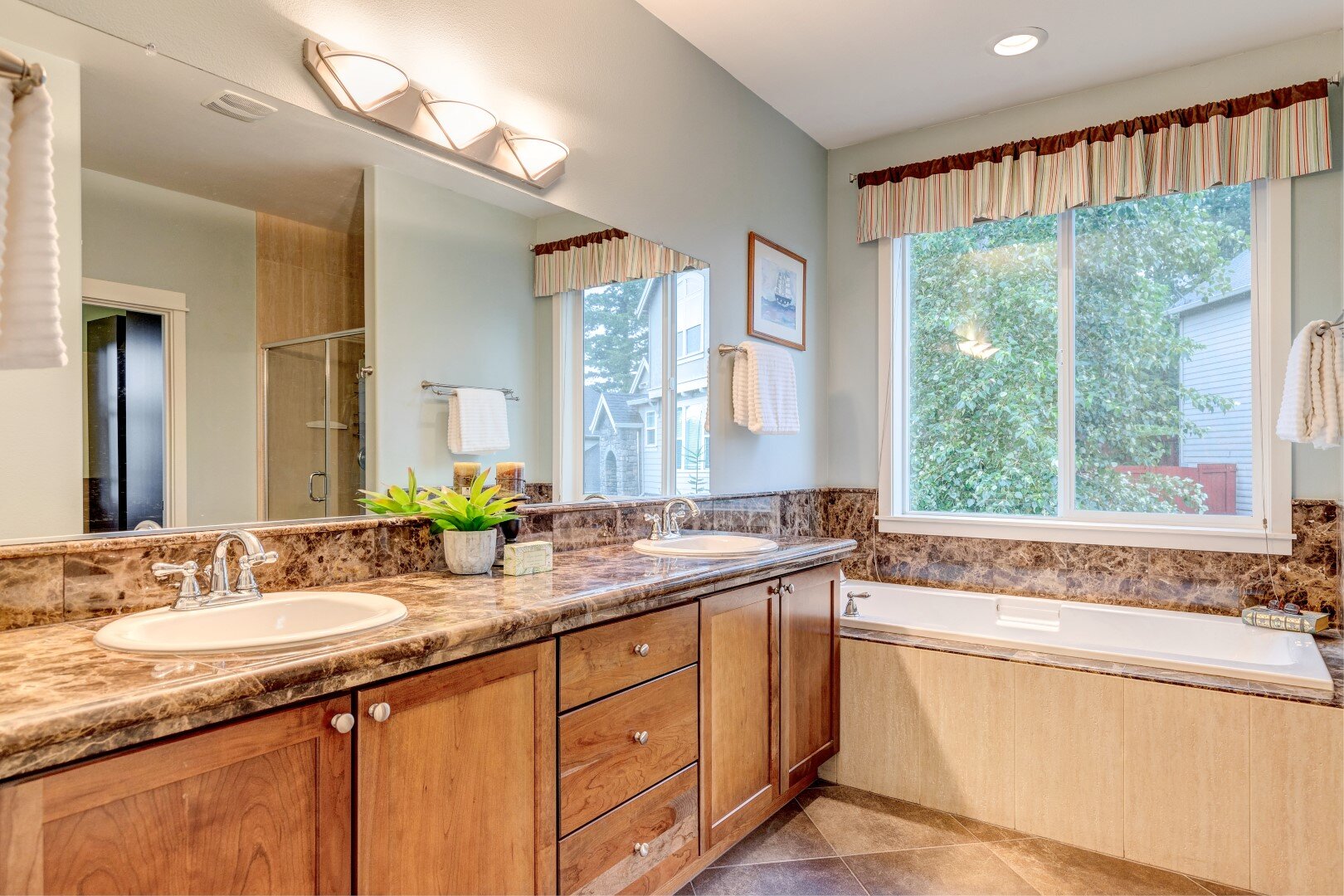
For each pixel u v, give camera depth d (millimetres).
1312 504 2656
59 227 1242
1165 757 2100
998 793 2348
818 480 3605
